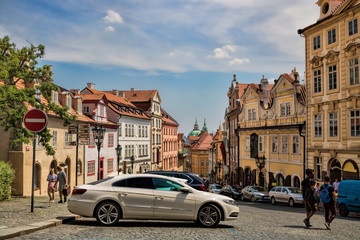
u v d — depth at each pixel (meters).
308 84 32.69
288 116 38.56
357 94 26.73
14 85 19.77
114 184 10.53
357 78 26.81
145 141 63.66
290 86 38.31
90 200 10.26
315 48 31.81
